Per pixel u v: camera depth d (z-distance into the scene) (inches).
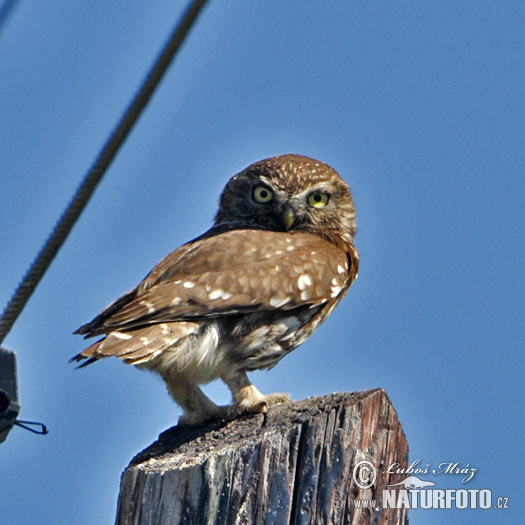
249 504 320.5
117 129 168.9
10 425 316.2
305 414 355.6
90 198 183.6
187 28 156.9
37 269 199.8
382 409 341.1
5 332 216.2
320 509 322.7
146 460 374.6
